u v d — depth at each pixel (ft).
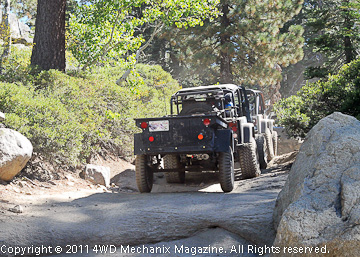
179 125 21.77
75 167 27.96
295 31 93.50
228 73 92.79
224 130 22.20
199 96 28.68
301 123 36.91
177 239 13.80
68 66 52.01
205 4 50.65
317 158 12.04
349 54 60.08
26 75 32.53
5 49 37.14
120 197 20.93
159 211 15.43
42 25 39.27
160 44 125.18
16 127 23.61
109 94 37.78
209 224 14.19
